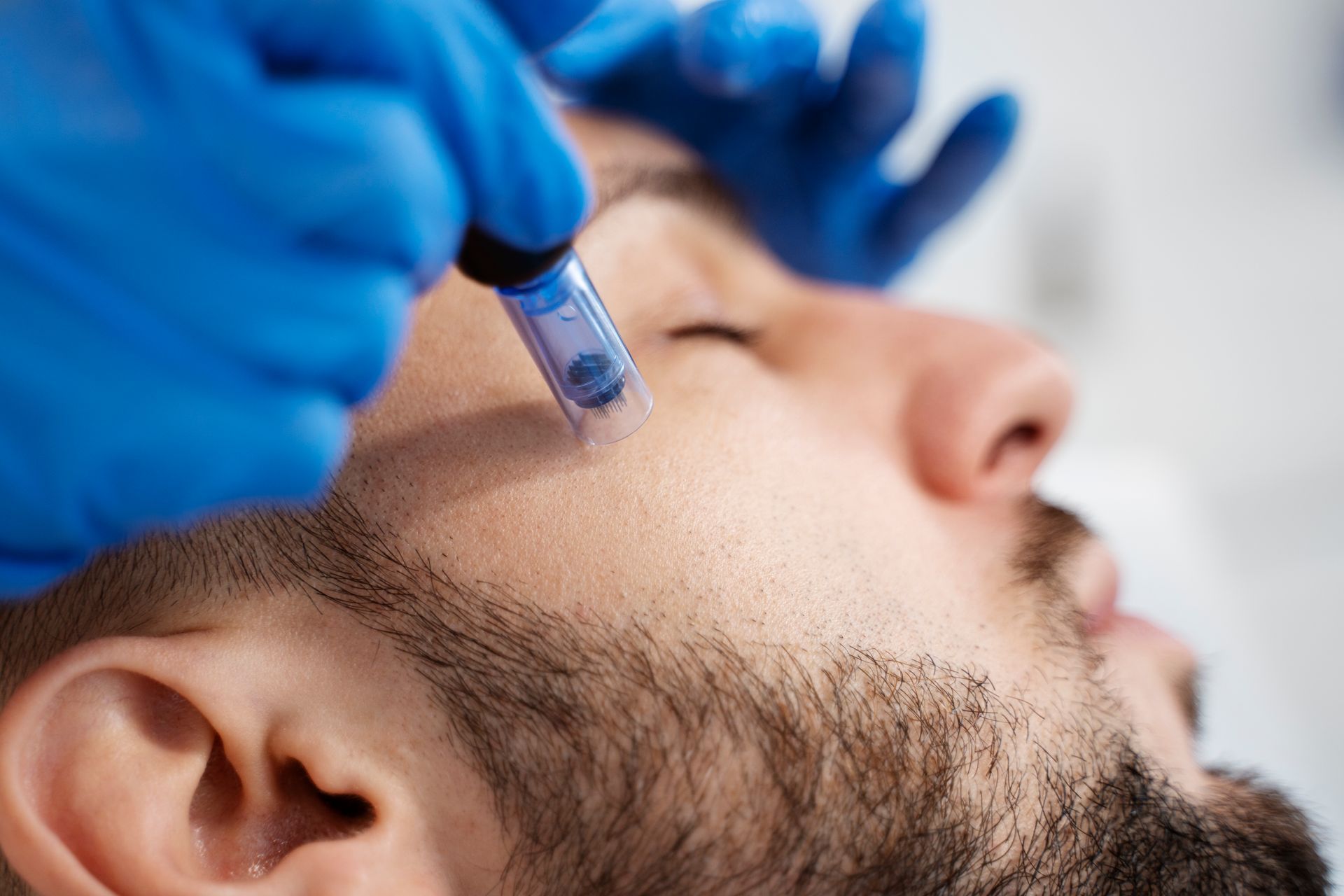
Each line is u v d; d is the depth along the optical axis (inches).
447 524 21.7
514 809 21.1
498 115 17.7
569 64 39.0
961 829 21.7
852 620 22.4
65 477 17.5
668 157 29.9
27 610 23.0
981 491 26.3
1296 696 59.7
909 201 46.6
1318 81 65.7
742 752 21.0
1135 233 66.9
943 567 24.3
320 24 16.3
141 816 19.9
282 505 21.9
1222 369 65.7
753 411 24.5
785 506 23.2
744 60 35.5
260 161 16.1
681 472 22.8
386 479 22.0
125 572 22.3
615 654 21.1
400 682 21.4
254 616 21.7
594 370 19.8
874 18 39.9
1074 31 64.8
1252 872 23.8
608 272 26.4
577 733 20.9
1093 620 26.4
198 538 22.1
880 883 21.2
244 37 16.2
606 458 22.5
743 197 32.9
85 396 17.0
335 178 16.4
